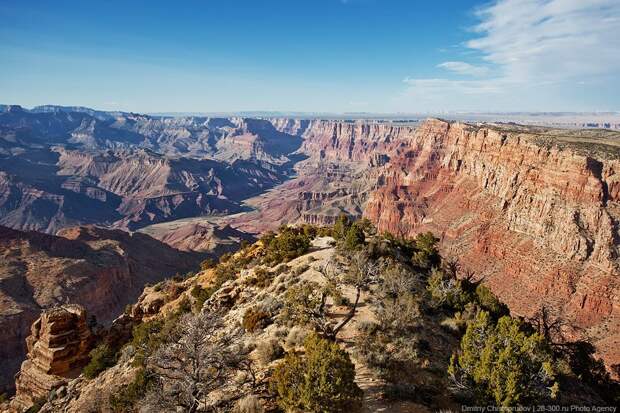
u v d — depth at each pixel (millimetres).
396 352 26609
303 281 40812
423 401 22469
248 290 46531
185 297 61375
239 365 25391
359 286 35562
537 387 23062
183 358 24547
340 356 20938
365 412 21109
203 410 22562
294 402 20531
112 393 34188
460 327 34375
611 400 35969
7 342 120562
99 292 158125
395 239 66812
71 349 57875
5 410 58219
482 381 23062
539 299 113625
